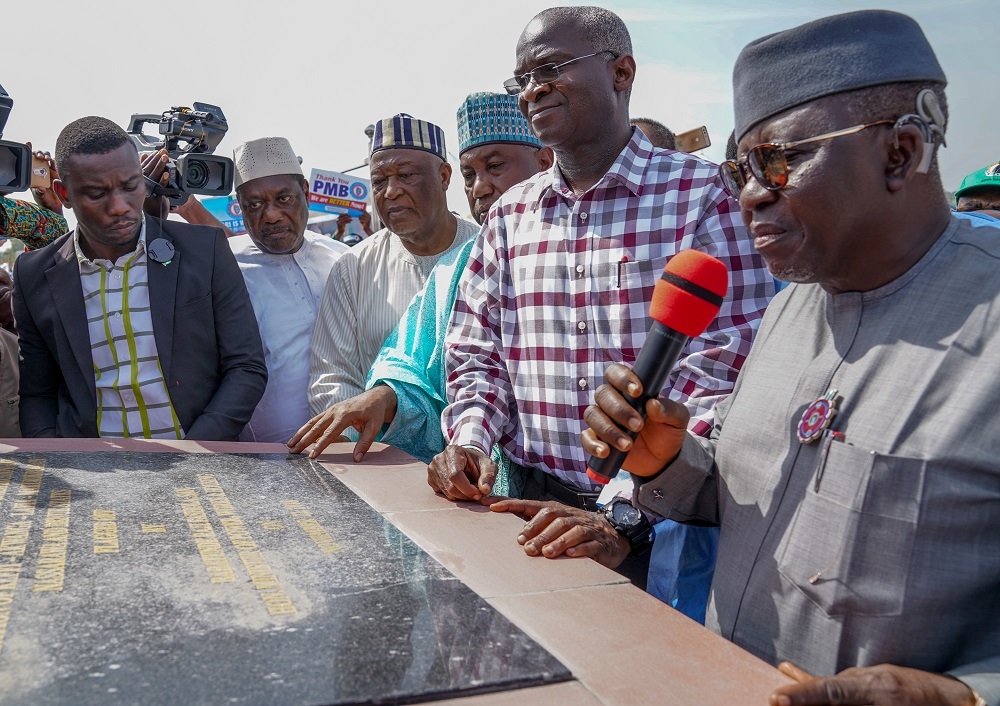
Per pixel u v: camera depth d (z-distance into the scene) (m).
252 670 1.08
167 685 1.04
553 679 1.12
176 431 2.80
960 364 1.17
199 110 3.49
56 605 1.27
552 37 2.20
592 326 2.19
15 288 2.89
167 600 1.30
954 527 1.14
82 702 0.99
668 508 1.61
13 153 2.91
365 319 3.12
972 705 1.03
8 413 3.19
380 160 3.06
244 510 1.83
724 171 1.37
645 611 1.36
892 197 1.23
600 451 1.45
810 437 1.31
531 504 1.89
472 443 2.12
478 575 1.50
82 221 2.74
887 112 1.21
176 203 3.40
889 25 1.23
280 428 3.28
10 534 1.60
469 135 3.33
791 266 1.30
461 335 2.43
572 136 2.21
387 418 2.52
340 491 2.03
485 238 2.46
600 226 2.21
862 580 1.20
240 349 2.90
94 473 2.10
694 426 1.88
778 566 1.32
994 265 1.20
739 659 1.20
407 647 1.17
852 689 1.03
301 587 1.38
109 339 2.79
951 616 1.16
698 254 1.41
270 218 3.39
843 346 1.33
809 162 1.23
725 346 1.99
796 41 1.25
